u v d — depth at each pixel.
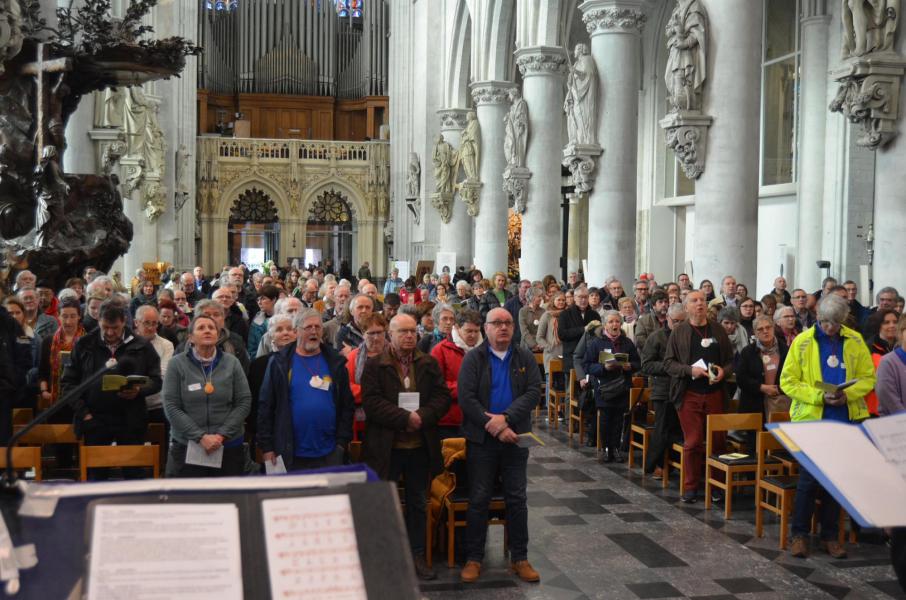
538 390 6.26
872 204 16.45
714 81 11.80
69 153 15.25
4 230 11.13
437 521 6.71
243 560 2.26
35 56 11.38
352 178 38.16
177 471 5.95
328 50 40.72
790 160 19.06
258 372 6.72
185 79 35.38
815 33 17.23
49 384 7.57
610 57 16.28
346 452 6.29
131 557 2.22
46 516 2.32
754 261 11.96
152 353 6.87
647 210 25.41
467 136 25.44
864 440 3.36
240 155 37.31
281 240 37.75
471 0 25.95
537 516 7.73
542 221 20.50
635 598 5.80
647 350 8.76
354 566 2.29
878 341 7.75
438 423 6.71
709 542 6.98
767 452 7.75
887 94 9.53
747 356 7.89
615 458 9.99
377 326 6.30
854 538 7.03
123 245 12.52
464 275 25.50
